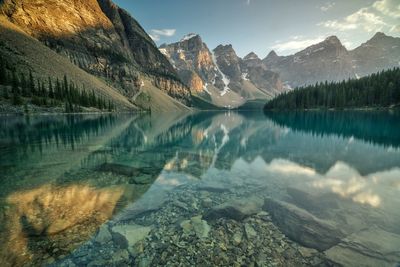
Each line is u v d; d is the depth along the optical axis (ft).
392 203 33.40
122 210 31.24
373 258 20.79
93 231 25.58
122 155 69.67
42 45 430.20
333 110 387.96
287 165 58.34
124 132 132.98
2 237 23.73
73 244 23.06
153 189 40.01
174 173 50.67
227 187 41.42
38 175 46.44
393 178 45.85
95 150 76.07
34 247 22.33
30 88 267.39
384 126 153.69
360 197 35.83
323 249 22.39
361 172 50.72
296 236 24.43
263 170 53.52
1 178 44.19
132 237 24.26
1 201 33.09
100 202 33.76
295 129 152.97
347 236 24.18
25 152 69.87
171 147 87.30
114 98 459.73
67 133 116.78
